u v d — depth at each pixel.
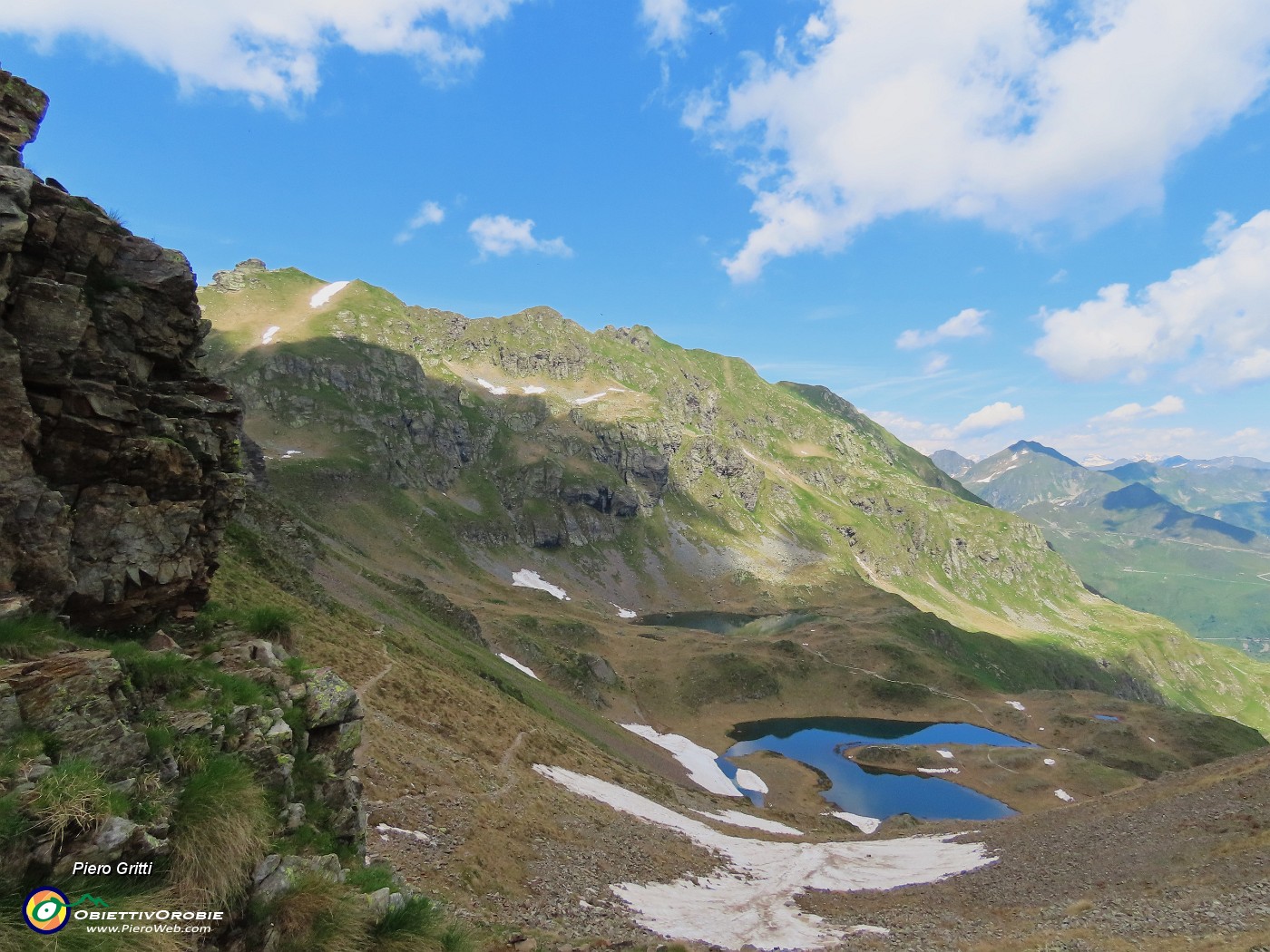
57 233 15.98
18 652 11.46
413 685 50.69
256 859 11.48
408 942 12.55
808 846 59.16
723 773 128.88
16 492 13.59
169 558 17.27
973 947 24.31
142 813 10.27
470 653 98.19
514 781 42.75
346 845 15.54
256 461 165.75
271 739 14.34
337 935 11.48
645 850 41.25
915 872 45.94
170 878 10.11
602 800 51.59
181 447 17.97
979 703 190.62
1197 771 54.66
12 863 8.38
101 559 15.54
